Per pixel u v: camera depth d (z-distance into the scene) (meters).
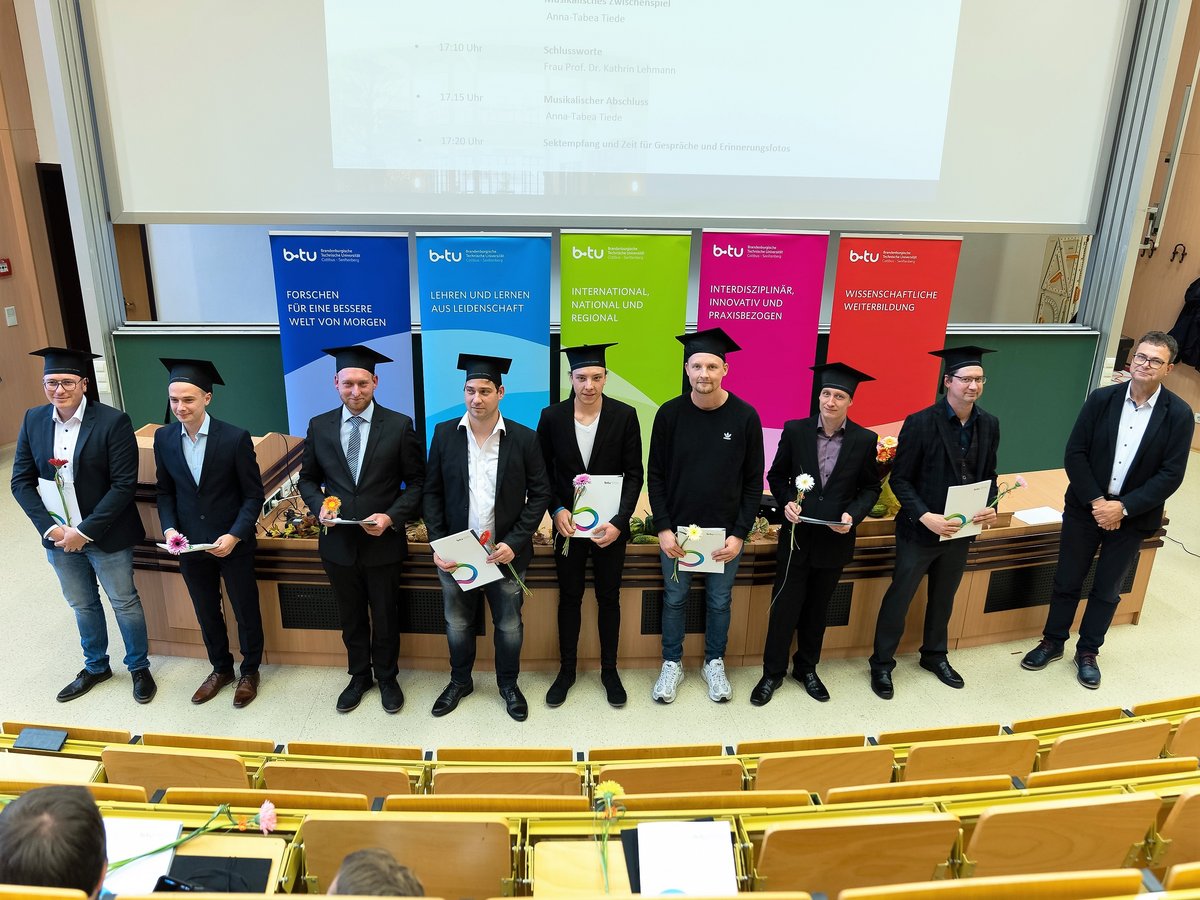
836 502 3.17
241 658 3.69
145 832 1.84
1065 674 3.76
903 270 4.77
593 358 3.01
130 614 3.33
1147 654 3.92
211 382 3.17
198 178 4.53
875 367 4.96
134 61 4.31
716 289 4.67
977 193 4.95
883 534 3.61
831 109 4.68
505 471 3.04
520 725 3.32
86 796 1.43
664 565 3.40
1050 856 1.92
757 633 3.72
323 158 4.52
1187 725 2.48
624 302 4.64
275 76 4.37
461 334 4.64
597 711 3.43
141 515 3.49
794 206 4.83
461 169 4.59
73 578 3.29
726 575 3.37
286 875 1.77
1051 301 6.08
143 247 5.78
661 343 4.75
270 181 4.54
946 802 2.04
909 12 4.55
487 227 5.11
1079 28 4.72
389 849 1.81
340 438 3.12
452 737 3.24
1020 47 4.70
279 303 4.54
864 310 4.83
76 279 6.89
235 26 4.28
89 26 4.23
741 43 4.52
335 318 4.59
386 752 2.42
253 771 2.33
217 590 3.37
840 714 3.44
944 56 4.64
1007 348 5.32
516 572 3.14
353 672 3.41
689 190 4.75
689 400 3.18
